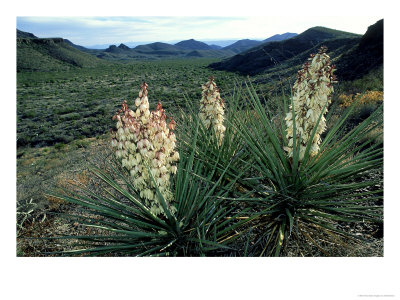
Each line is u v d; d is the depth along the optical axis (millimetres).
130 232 2488
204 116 3297
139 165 2424
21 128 22516
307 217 2664
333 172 2648
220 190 2926
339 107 6863
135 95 32875
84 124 22547
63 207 4336
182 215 2740
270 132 2787
